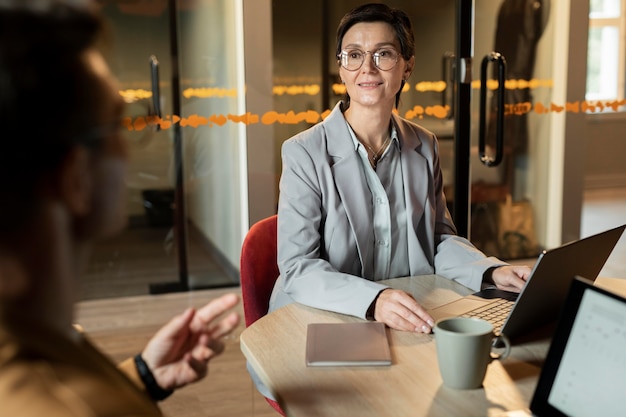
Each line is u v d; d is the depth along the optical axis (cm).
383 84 184
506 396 117
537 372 126
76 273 59
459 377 118
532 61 406
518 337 140
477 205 418
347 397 117
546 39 406
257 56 370
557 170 425
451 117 391
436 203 204
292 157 185
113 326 366
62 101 53
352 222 183
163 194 392
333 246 183
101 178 58
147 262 400
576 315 107
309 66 377
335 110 193
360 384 122
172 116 380
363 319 153
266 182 384
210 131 384
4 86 51
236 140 386
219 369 311
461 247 191
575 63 412
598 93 712
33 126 52
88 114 55
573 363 106
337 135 188
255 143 379
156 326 366
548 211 428
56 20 53
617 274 450
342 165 185
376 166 190
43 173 53
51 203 54
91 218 58
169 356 88
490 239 424
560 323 109
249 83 372
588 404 102
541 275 130
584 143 423
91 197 58
